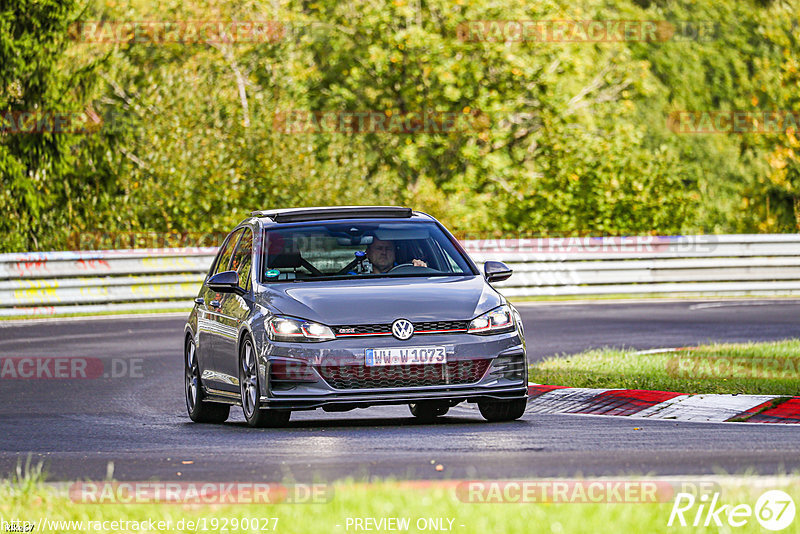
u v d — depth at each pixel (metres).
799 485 23.72
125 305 92.12
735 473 26.55
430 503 22.41
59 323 82.62
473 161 136.50
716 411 38.38
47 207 115.50
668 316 81.00
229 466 29.27
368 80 143.75
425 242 39.84
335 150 124.44
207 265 95.19
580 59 141.12
